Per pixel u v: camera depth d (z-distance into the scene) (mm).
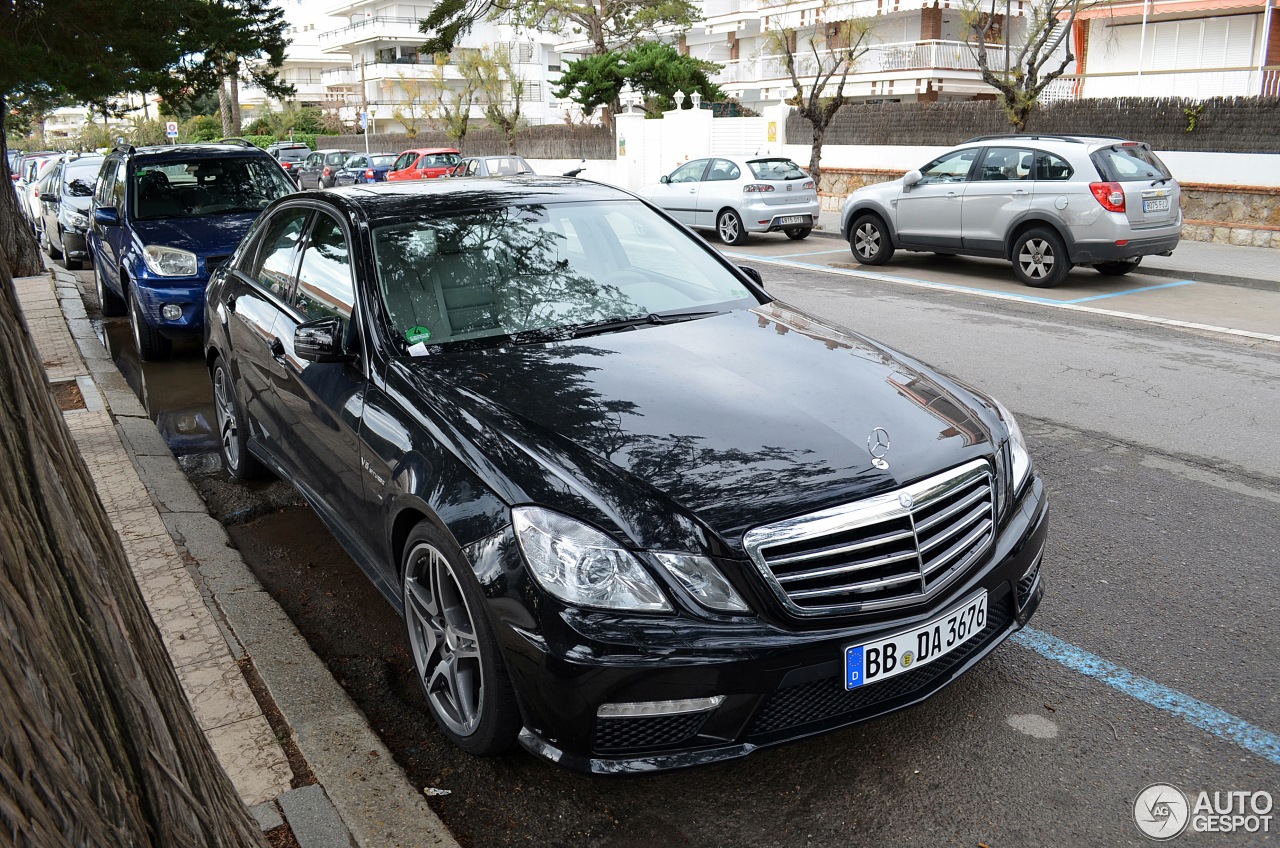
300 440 4148
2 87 9438
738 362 3428
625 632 2500
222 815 1491
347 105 68375
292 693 3346
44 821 1068
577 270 4062
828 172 22406
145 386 7797
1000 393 7098
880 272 13078
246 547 4773
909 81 35094
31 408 1317
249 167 9469
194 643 3615
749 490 2664
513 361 3416
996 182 11898
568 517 2615
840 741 3111
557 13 38844
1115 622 3812
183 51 11633
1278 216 14742
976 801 2805
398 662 3717
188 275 8023
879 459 2820
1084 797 2812
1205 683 3381
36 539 1229
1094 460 5691
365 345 3627
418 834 2650
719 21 43219
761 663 2516
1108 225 10961
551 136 35594
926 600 2744
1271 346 8523
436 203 4230
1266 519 4809
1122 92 26438
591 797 2887
